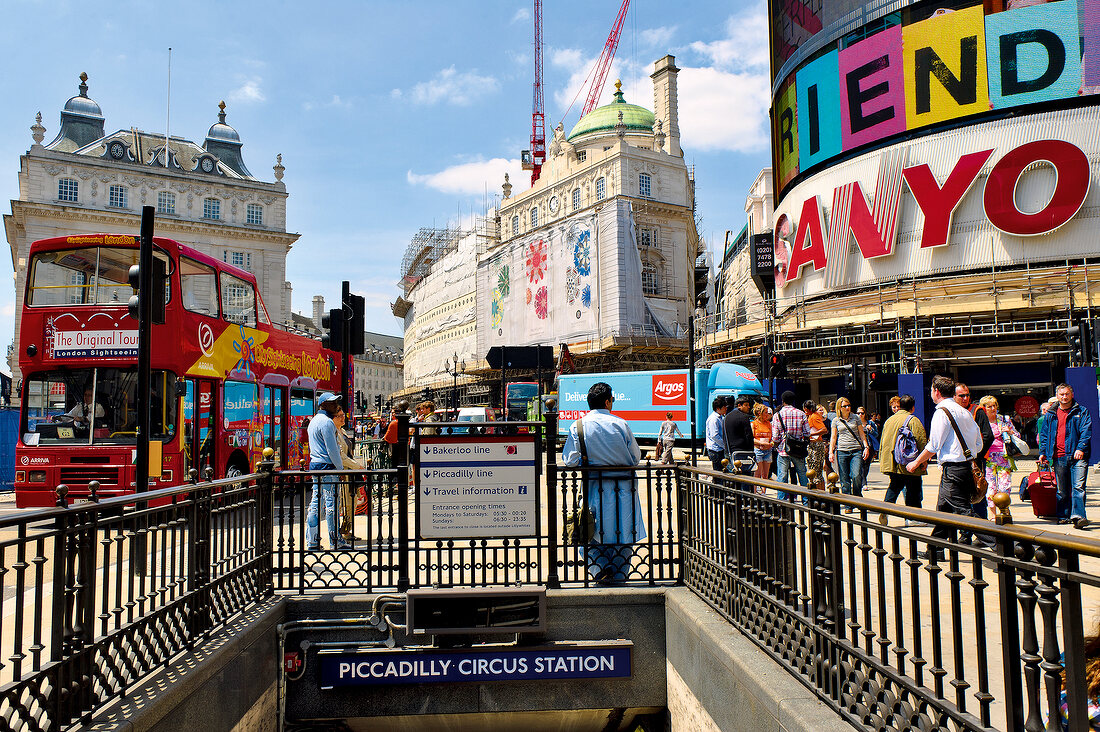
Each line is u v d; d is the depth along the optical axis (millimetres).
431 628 6090
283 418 16219
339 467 9156
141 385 7574
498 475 6445
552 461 6527
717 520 5703
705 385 27547
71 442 11578
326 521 9016
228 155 73938
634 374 28484
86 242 11836
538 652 6207
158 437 11492
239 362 13867
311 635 6188
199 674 4449
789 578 4414
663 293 63906
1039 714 2480
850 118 28125
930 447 7418
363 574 7887
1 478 17641
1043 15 24422
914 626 3070
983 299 23812
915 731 3053
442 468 6422
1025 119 24516
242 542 5988
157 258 7816
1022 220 24172
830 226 28719
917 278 26203
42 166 62094
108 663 3875
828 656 3820
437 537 6395
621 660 6273
